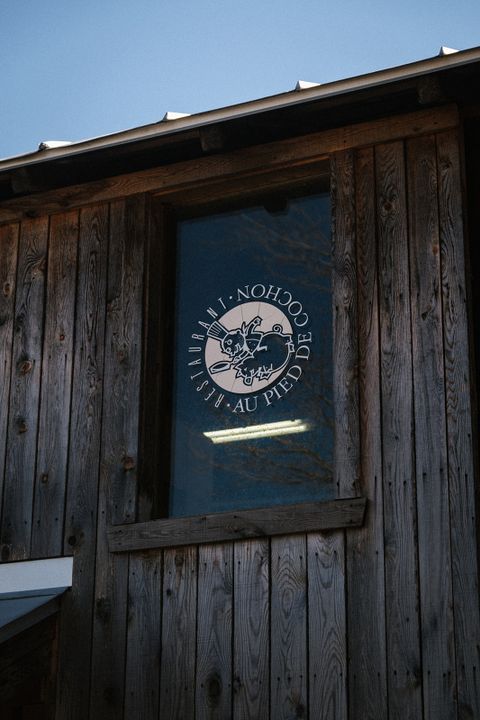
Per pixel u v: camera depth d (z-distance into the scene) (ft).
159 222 23.71
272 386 22.06
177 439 22.50
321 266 22.39
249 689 20.07
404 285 21.16
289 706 19.72
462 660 18.89
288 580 20.34
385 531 19.95
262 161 22.80
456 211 21.16
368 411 20.71
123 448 22.35
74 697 21.27
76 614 21.75
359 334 21.20
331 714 19.40
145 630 21.13
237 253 23.20
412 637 19.29
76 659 21.47
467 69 20.58
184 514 21.95
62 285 23.89
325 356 21.80
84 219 24.13
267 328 22.43
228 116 21.84
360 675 19.42
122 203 23.88
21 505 22.82
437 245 21.12
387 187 21.81
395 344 20.89
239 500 21.61
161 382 22.89
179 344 23.07
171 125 22.20
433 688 18.93
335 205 22.04
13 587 22.38
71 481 22.57
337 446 20.72
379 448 20.44
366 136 22.17
